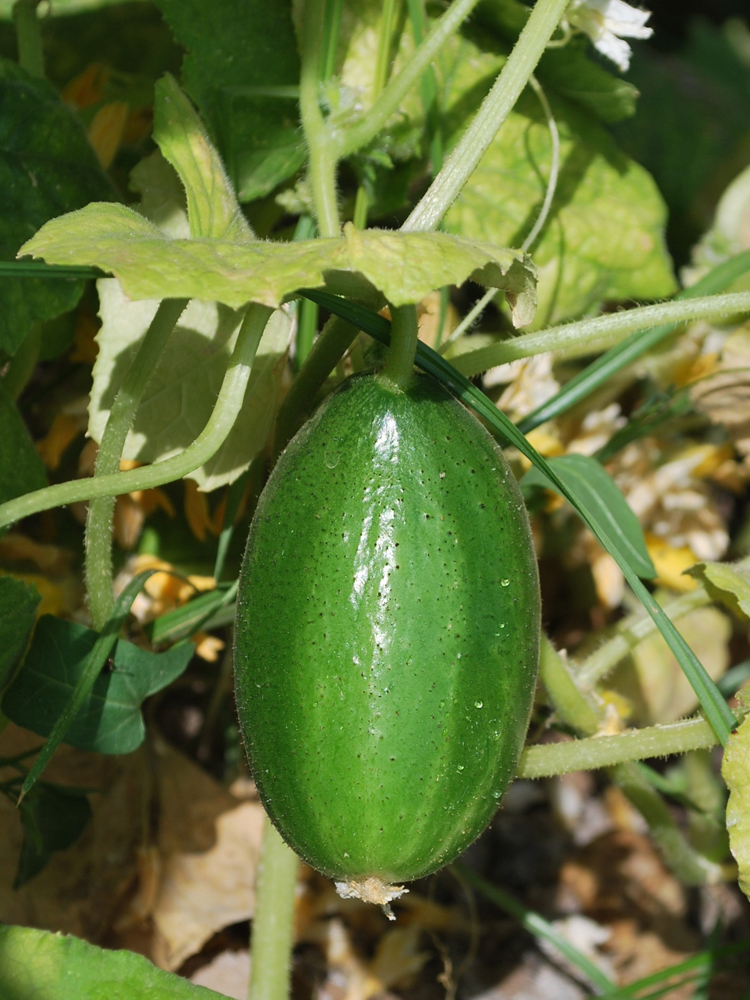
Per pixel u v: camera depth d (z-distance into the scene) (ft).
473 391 1.06
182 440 1.24
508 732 0.95
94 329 1.46
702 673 1.06
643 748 1.17
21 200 1.21
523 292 0.97
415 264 0.84
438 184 1.04
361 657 0.91
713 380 1.57
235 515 1.30
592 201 1.49
